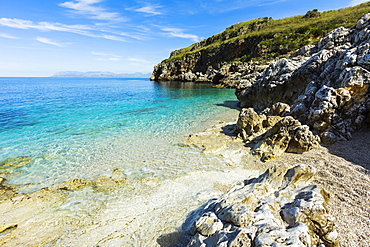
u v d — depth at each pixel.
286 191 6.60
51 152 13.98
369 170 9.16
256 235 4.76
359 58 14.41
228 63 84.00
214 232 5.57
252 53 74.94
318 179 9.05
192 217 7.56
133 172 11.40
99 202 8.86
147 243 6.66
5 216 8.00
